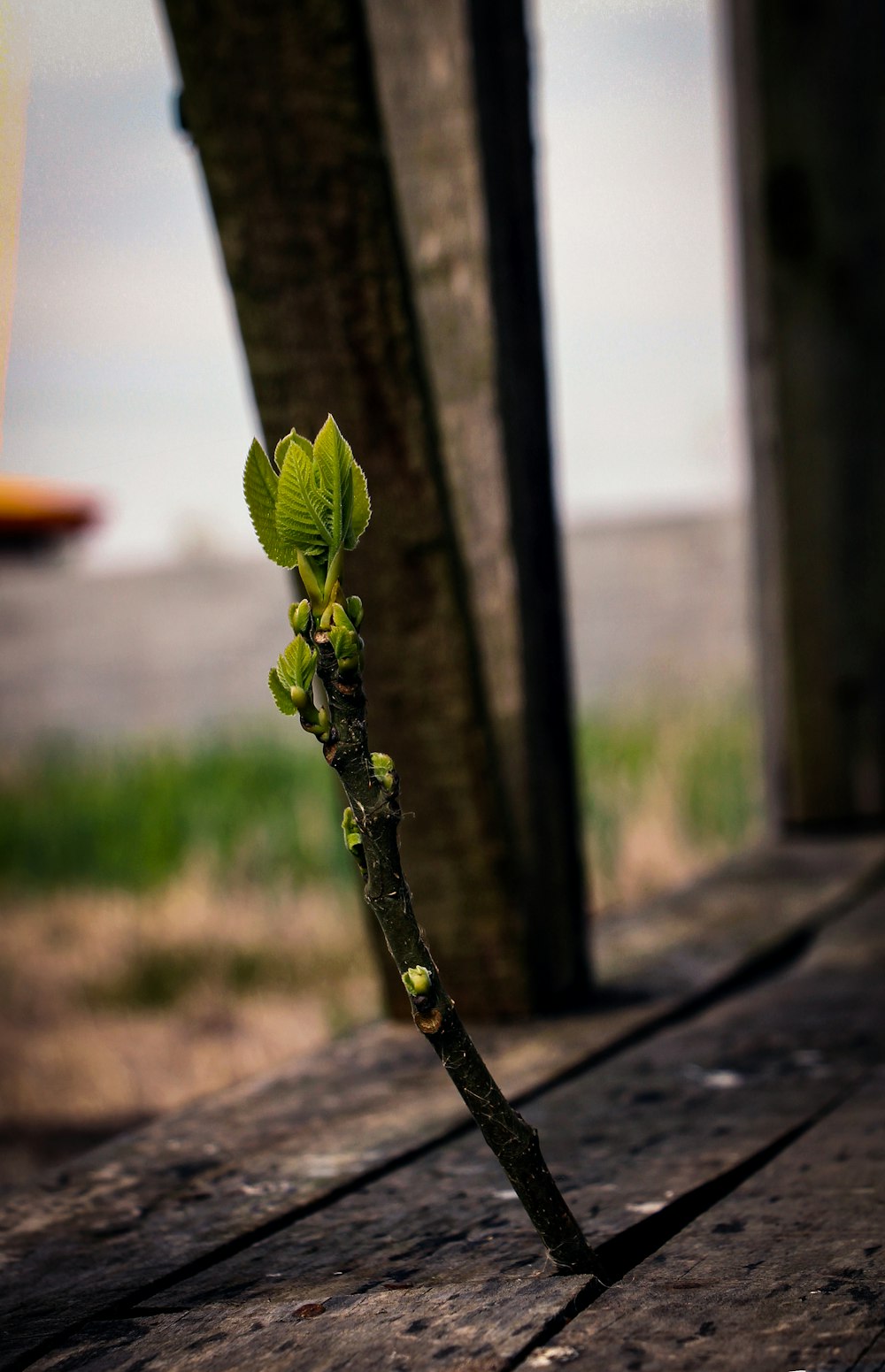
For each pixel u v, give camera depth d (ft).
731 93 8.69
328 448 3.66
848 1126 5.18
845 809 8.95
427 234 5.96
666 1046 5.93
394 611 5.91
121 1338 4.56
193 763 20.17
